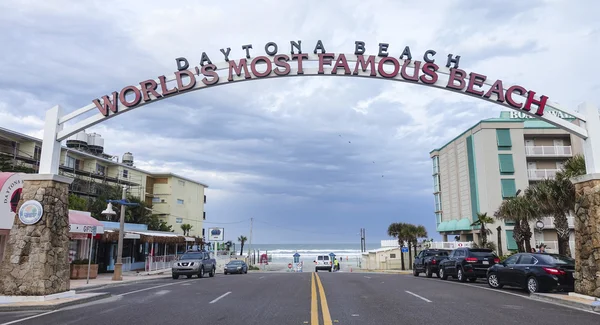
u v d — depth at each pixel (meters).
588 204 13.80
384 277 27.00
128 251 38.69
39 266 14.03
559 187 22.33
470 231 43.50
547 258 15.66
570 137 42.38
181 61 16.09
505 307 12.20
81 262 25.92
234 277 28.31
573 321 9.95
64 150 46.22
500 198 40.00
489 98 15.58
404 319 10.19
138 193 57.56
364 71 15.75
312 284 20.14
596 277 13.11
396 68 15.81
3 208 18.62
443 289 17.64
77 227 25.31
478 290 17.20
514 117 44.81
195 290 17.67
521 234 28.61
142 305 12.88
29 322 10.10
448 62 15.77
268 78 15.90
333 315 10.74
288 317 10.45
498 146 41.06
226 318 10.34
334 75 15.73
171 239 39.88
